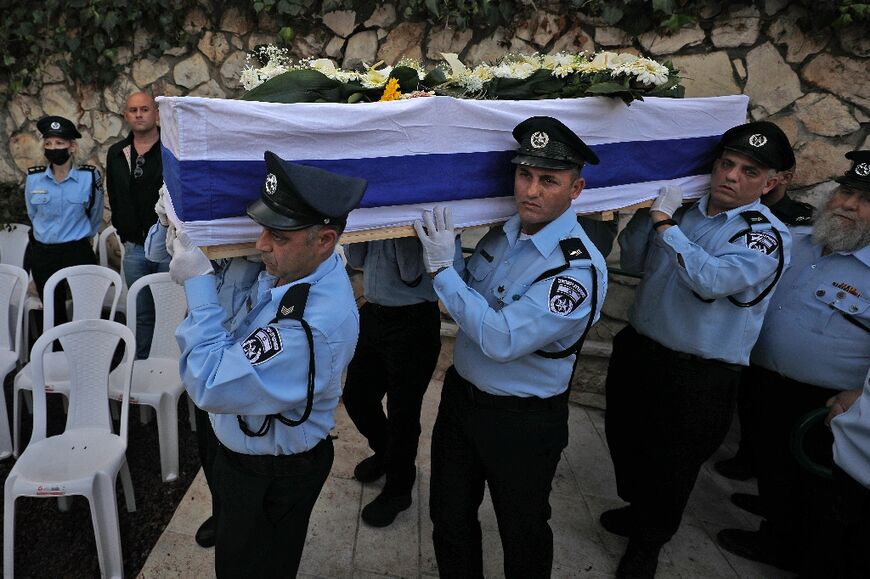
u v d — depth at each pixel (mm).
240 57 3604
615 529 2441
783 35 2760
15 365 2793
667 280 2025
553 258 1577
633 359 2184
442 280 1553
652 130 1903
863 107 2717
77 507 2480
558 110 1665
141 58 3781
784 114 2865
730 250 1825
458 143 1551
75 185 3527
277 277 1453
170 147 1310
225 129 1203
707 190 2127
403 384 2268
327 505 2514
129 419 3148
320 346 1313
